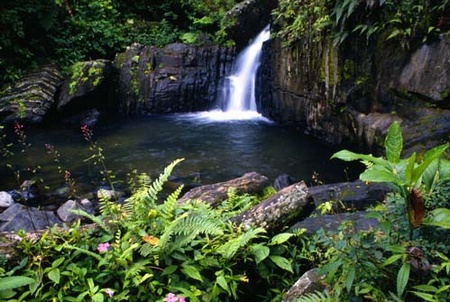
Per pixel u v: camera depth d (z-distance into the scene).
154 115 10.38
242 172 6.45
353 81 6.68
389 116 6.24
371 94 6.51
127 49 10.66
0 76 9.24
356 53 6.57
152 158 7.13
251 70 10.37
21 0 9.66
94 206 5.02
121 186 5.85
